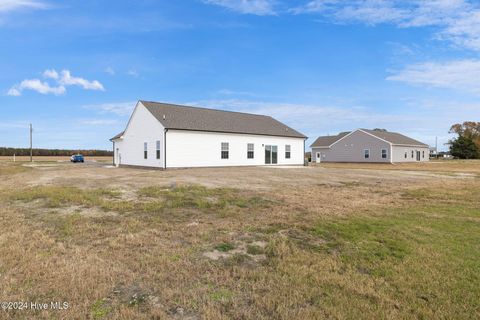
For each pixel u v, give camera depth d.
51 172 21.14
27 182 13.84
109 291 3.48
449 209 8.37
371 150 45.09
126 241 5.24
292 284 3.74
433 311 3.17
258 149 29.11
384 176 19.14
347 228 6.17
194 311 3.10
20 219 6.66
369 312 3.12
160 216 7.09
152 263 4.29
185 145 24.38
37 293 3.41
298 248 5.04
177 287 3.61
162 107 26.78
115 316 2.97
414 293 3.55
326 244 5.28
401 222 6.77
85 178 15.73
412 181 16.19
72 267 4.10
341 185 13.84
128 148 28.81
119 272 3.97
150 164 25.17
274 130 31.19
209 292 3.50
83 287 3.54
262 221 6.69
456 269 4.22
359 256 4.71
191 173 19.17
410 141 49.81
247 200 9.14
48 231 5.77
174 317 2.98
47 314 2.98
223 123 27.95
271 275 3.97
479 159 58.25
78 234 5.61
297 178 16.61
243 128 28.47
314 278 3.91
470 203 9.38
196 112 28.55
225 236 5.58
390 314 3.08
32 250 4.75
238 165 27.55
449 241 5.45
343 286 3.71
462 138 63.28
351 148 47.59
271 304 3.24
